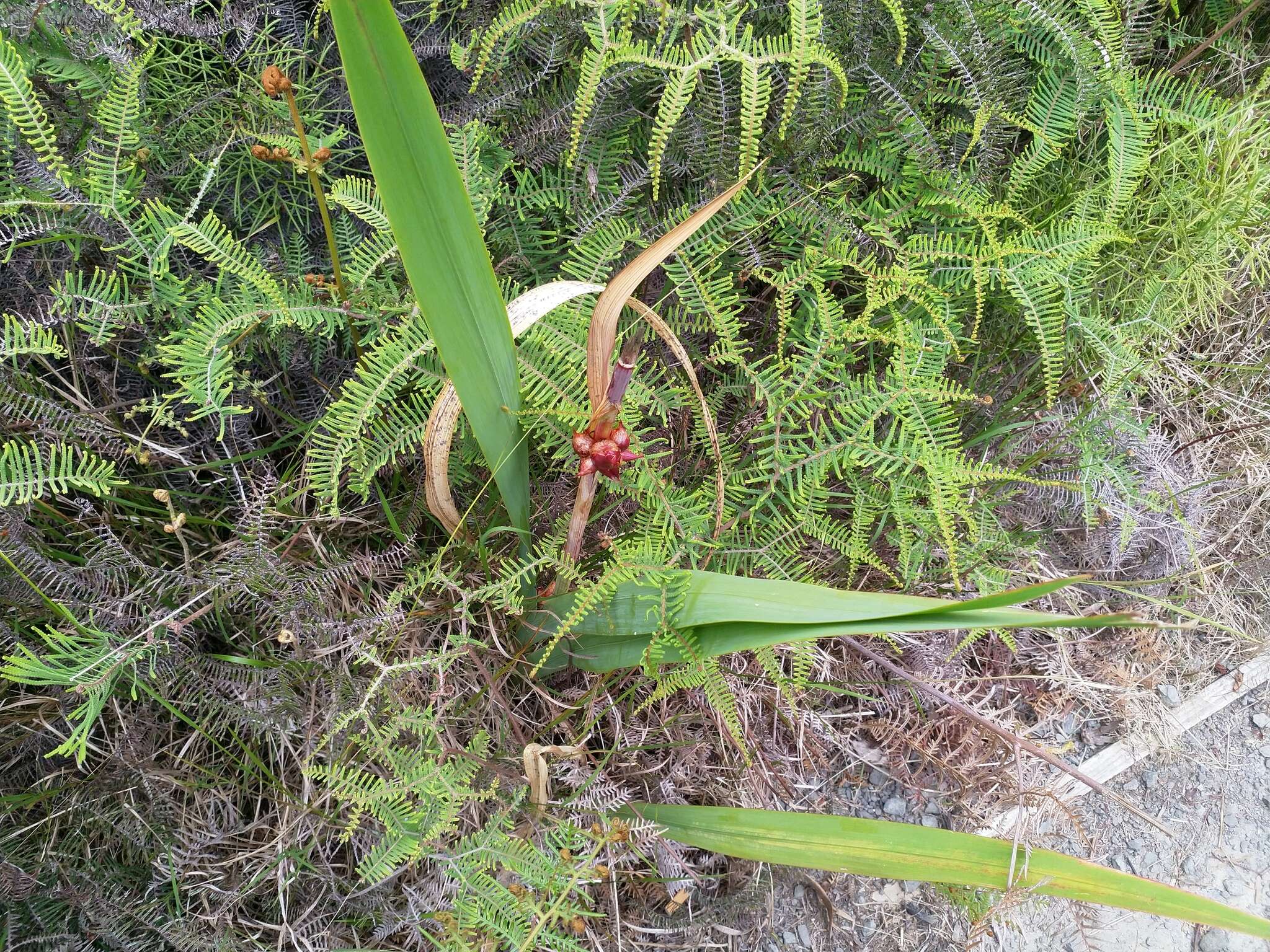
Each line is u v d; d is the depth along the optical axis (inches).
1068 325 29.6
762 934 30.2
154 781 24.2
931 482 24.1
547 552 23.4
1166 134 32.0
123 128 21.5
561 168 26.5
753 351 30.5
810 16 24.0
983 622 17.0
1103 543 35.3
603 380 19.0
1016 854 22.9
